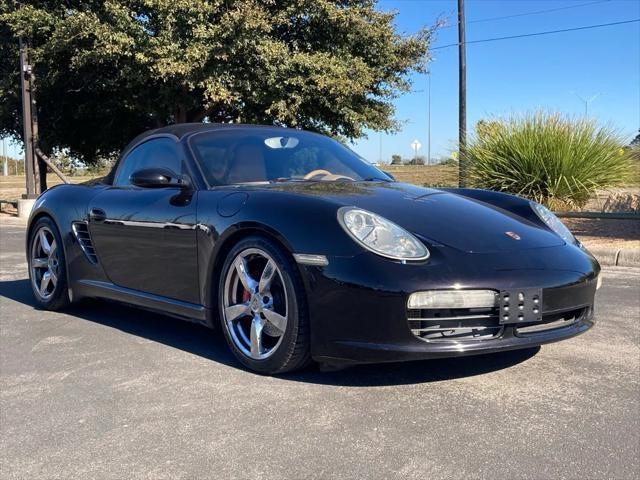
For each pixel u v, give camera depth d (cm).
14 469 225
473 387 301
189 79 1362
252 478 216
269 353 309
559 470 219
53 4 1512
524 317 281
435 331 277
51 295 471
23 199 1598
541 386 303
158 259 371
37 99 1784
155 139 418
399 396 289
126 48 1330
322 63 1466
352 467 222
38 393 301
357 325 277
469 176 1070
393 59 1691
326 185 354
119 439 249
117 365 341
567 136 1013
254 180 370
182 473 220
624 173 1012
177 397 291
